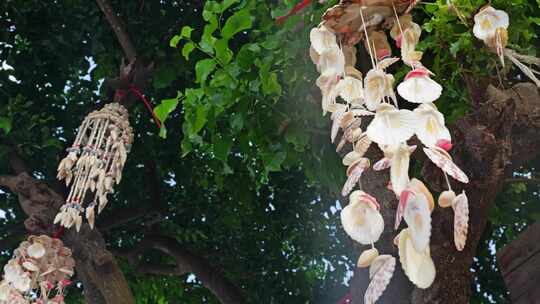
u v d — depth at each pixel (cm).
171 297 754
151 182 653
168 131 650
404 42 195
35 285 407
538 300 312
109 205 673
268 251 744
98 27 588
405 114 161
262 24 396
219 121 433
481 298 680
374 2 196
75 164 410
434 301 287
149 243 661
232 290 651
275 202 709
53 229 454
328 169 410
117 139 411
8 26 603
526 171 527
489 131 274
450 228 284
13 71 605
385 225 293
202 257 687
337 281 750
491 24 213
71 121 621
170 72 547
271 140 399
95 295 466
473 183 276
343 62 191
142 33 579
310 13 332
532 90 304
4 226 638
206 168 677
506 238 641
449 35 276
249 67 375
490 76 286
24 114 570
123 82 441
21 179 479
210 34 375
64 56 612
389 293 297
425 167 277
